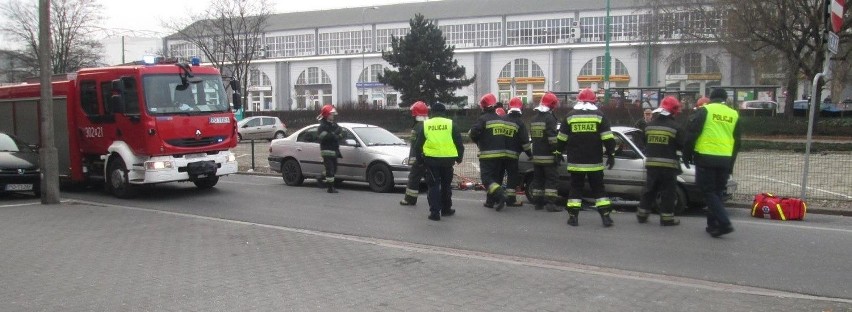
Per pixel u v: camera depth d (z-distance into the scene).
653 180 9.88
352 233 9.53
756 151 23.64
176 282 6.57
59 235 9.13
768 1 32.69
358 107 46.06
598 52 69.19
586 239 8.90
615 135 11.62
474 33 75.44
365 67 77.56
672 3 42.50
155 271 7.03
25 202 13.26
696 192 10.93
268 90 83.31
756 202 10.93
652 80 66.75
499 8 75.75
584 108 9.75
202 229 9.58
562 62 70.75
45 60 12.61
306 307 5.73
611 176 11.45
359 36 79.12
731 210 11.84
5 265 7.34
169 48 66.81
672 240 8.79
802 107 46.31
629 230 9.53
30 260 7.58
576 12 70.81
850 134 30.38
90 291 6.28
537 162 11.34
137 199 13.64
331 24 80.44
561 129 9.93
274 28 83.69
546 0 75.38
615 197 11.56
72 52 44.91
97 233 9.29
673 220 9.85
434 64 51.94
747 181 14.32
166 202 13.16
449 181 10.77
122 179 13.54
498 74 73.94
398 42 52.78
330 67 79.69
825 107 44.75
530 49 71.81
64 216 10.95
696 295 6.09
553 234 9.27
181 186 15.89
